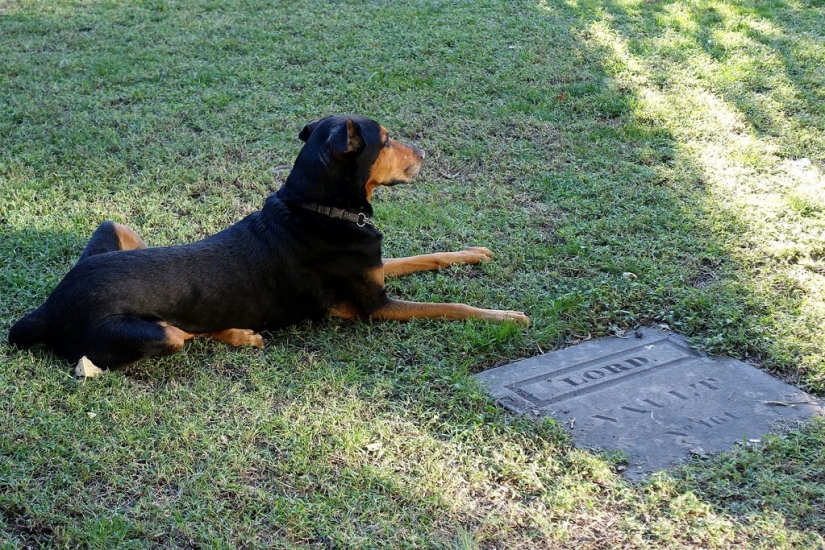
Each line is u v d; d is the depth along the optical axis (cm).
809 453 248
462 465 248
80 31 505
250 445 252
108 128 388
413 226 333
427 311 291
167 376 274
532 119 397
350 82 428
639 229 329
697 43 463
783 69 433
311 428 256
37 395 264
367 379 272
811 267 307
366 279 288
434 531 235
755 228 324
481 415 259
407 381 271
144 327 268
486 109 404
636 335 285
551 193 350
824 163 362
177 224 331
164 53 459
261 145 379
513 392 268
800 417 257
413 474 246
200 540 233
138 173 362
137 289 272
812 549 229
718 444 251
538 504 240
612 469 246
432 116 398
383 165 289
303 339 288
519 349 281
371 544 232
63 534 233
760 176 354
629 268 309
